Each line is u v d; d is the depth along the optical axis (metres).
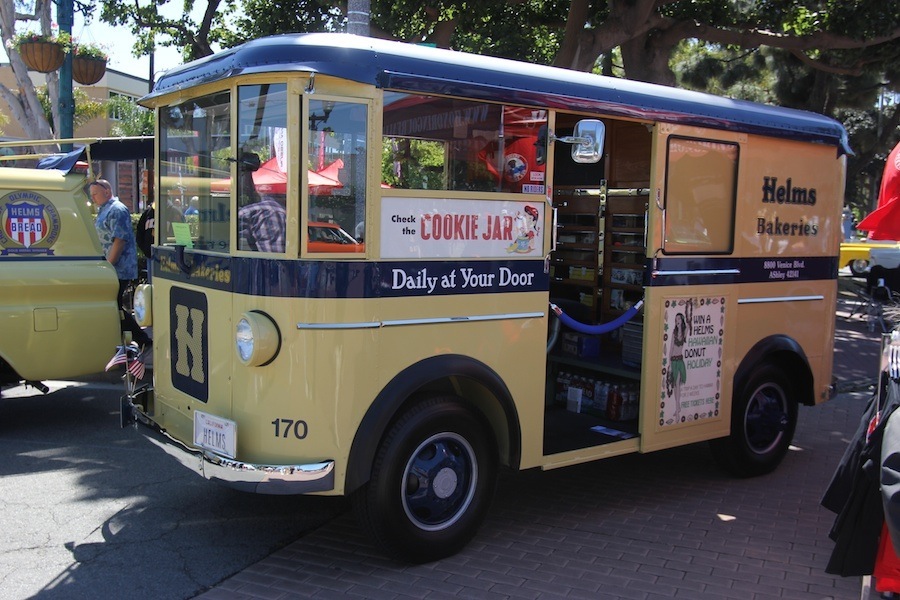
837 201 6.24
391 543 4.02
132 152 7.70
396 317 3.97
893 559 3.62
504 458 4.51
